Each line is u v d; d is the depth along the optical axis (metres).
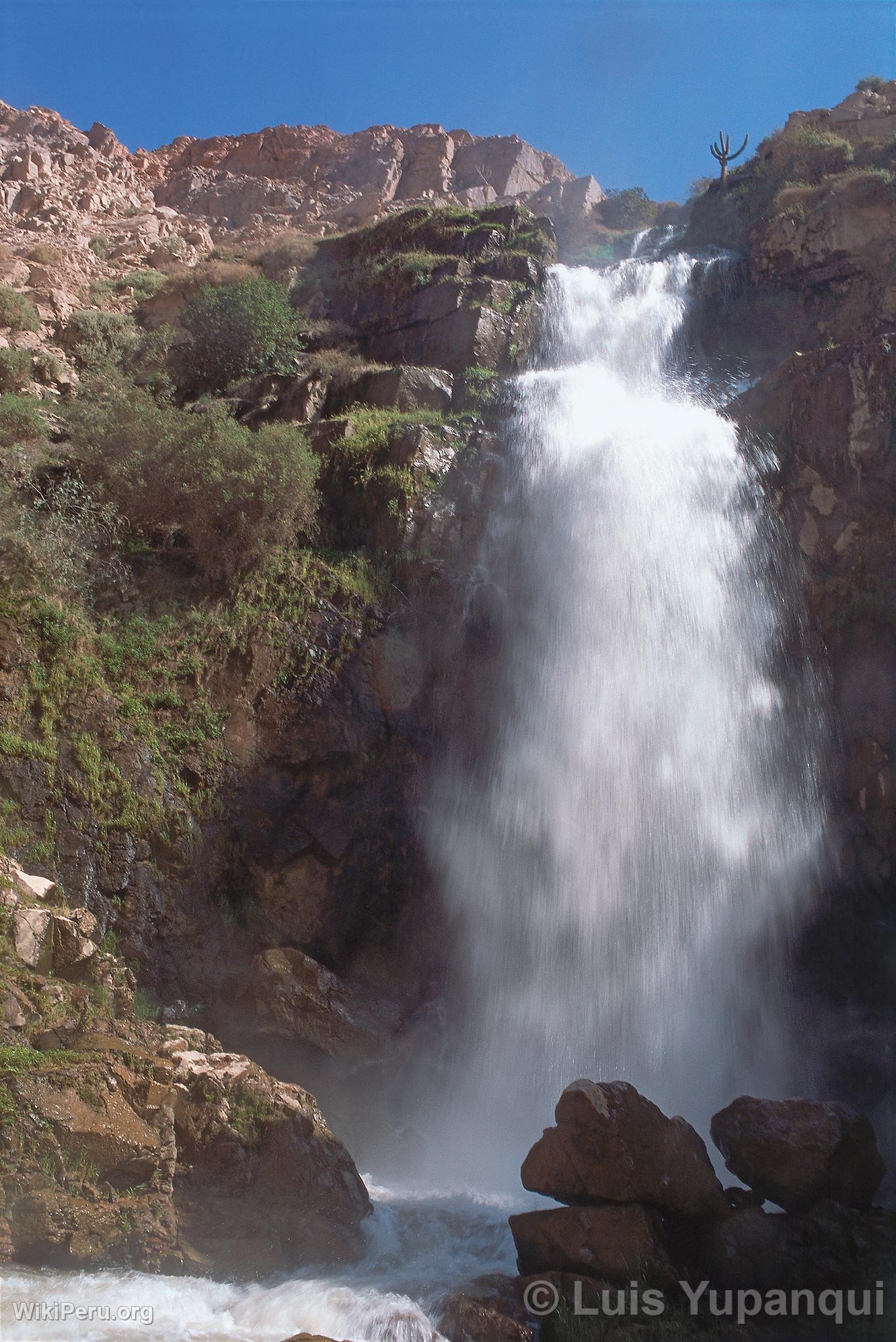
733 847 13.77
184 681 13.09
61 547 13.40
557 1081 12.52
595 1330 6.94
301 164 42.88
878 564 14.64
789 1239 7.74
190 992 11.25
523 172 43.25
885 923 13.06
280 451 14.89
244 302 21.31
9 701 11.70
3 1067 7.33
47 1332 6.18
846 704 14.14
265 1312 6.90
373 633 14.18
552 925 13.43
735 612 14.87
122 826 11.59
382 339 22.77
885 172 22.19
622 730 14.59
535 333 20.98
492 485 15.89
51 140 39.50
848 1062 12.42
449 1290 7.45
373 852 13.05
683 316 22.02
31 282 24.23
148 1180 7.43
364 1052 11.16
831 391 15.32
